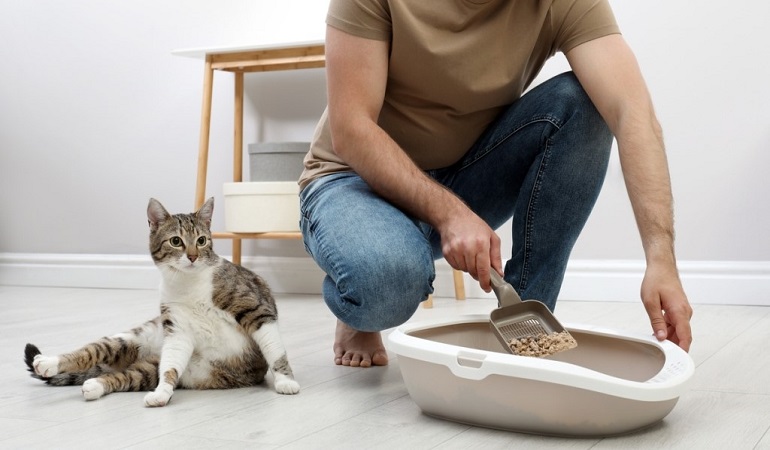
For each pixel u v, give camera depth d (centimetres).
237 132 342
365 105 151
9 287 382
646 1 289
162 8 364
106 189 379
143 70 369
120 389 151
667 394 114
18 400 146
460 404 122
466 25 155
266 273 346
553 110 159
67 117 385
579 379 111
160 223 150
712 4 281
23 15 390
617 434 117
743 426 122
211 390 154
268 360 152
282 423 128
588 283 300
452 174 178
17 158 396
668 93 288
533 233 161
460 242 137
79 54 380
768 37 274
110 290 364
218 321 151
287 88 345
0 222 402
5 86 396
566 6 157
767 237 278
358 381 160
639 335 134
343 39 151
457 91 159
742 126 279
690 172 286
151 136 370
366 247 146
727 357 181
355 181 163
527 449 112
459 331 149
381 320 150
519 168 168
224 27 354
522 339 132
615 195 296
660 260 133
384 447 114
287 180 316
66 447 117
